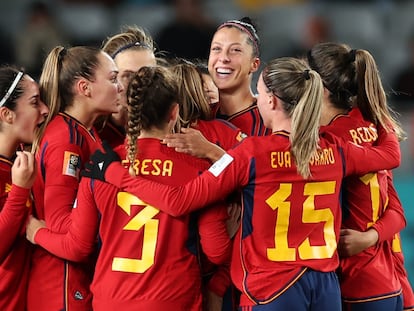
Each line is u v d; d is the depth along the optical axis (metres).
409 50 43.09
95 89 14.78
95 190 13.60
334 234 14.00
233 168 13.35
